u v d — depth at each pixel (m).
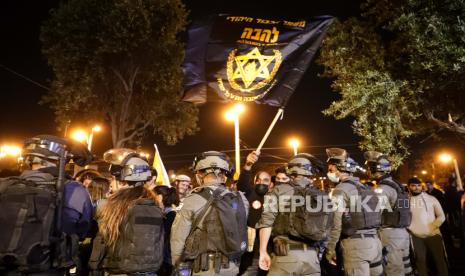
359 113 10.14
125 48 15.21
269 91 5.44
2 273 3.31
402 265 6.16
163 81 16.62
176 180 7.01
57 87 16.05
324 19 5.68
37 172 3.63
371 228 5.42
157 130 18.31
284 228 4.50
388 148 9.55
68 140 3.99
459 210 11.35
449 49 8.81
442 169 22.52
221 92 5.50
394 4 10.30
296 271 4.41
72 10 15.33
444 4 9.37
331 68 11.05
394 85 9.66
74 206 3.67
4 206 3.31
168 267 4.87
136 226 3.81
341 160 5.77
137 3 15.42
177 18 16.69
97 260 3.87
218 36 5.70
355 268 5.30
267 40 5.60
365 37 10.65
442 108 10.55
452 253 10.55
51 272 3.43
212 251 3.89
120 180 4.31
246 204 4.33
